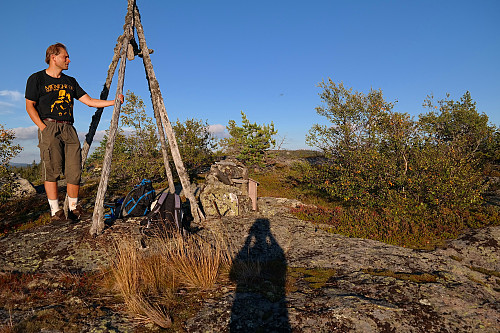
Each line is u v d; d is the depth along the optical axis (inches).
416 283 153.4
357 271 174.1
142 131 478.9
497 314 128.7
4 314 116.4
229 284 151.6
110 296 137.5
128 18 235.1
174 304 129.7
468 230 254.5
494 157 585.3
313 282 159.3
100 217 196.1
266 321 117.3
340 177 389.1
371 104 441.4
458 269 179.9
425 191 320.5
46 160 183.0
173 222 213.2
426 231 253.6
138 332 109.3
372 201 336.5
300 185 509.0
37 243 188.9
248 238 229.3
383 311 124.6
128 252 159.9
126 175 477.7
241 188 324.2
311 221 292.7
